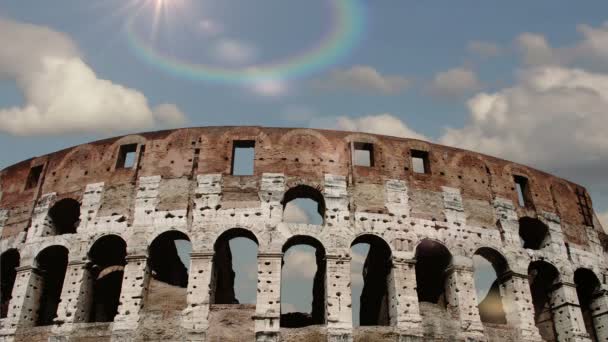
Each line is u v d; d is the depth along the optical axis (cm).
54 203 4053
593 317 4272
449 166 4238
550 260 4144
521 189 4581
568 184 4759
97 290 4091
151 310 3466
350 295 3503
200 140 4072
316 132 4144
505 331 3694
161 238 3766
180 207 3778
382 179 3997
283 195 3816
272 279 3491
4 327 3612
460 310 3631
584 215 4644
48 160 4359
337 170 3975
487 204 4169
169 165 3975
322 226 3731
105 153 4175
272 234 3647
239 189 3828
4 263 4166
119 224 3775
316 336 3353
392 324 3541
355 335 3391
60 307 3541
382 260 3931
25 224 4066
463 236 3938
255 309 3425
